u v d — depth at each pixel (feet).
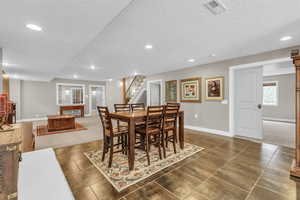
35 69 14.28
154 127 7.96
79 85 27.25
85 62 13.50
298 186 5.46
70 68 16.21
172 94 17.43
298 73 6.16
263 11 5.49
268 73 20.24
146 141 7.30
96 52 10.52
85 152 8.89
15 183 3.40
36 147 9.87
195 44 8.93
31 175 5.08
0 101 5.13
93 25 5.78
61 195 4.14
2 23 5.52
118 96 27.89
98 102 30.91
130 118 6.75
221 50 10.10
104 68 16.26
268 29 6.99
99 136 12.82
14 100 21.27
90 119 23.08
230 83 12.35
